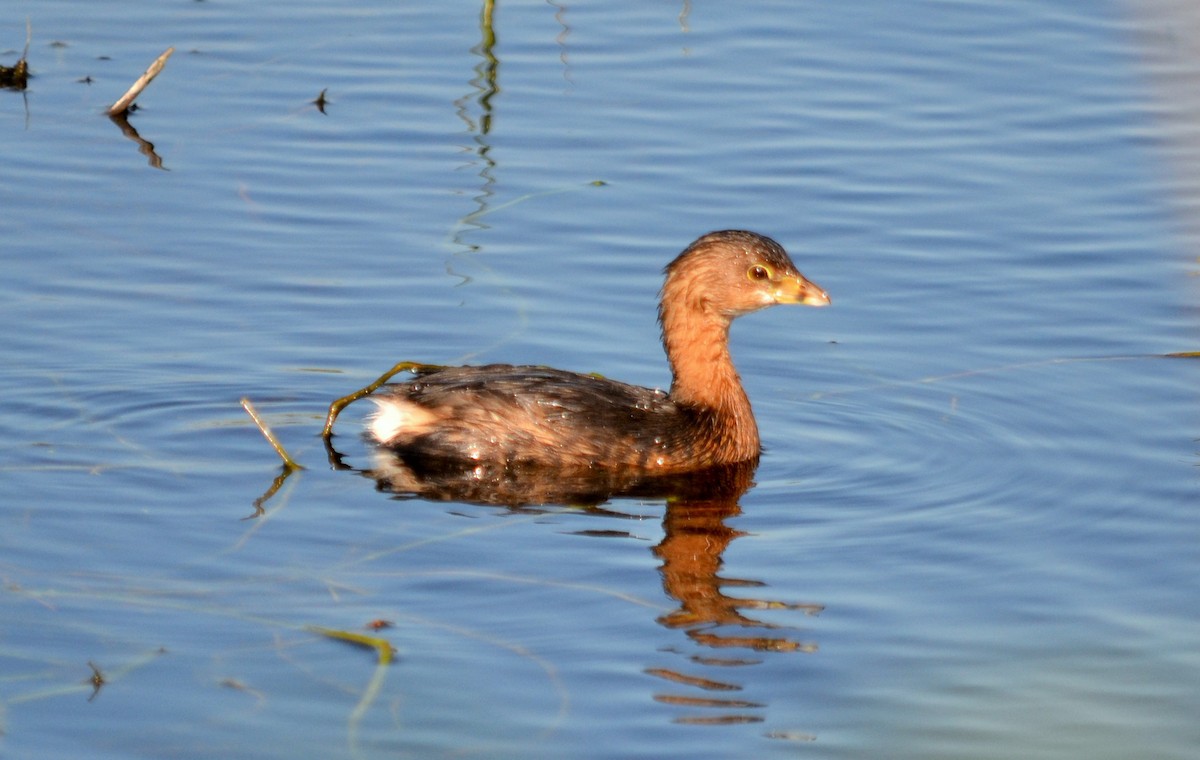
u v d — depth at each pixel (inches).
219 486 521.3
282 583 453.1
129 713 382.9
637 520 509.4
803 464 560.1
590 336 645.9
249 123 825.5
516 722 382.3
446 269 692.1
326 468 542.9
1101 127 820.0
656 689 398.3
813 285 575.5
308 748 369.4
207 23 947.3
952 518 507.8
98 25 940.0
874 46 916.6
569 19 956.0
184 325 641.0
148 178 765.3
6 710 382.3
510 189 764.0
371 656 412.8
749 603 447.2
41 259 684.1
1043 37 924.6
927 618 436.5
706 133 820.0
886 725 365.7
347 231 722.8
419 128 823.1
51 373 597.6
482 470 556.7
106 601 438.6
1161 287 679.1
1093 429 572.7
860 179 774.5
